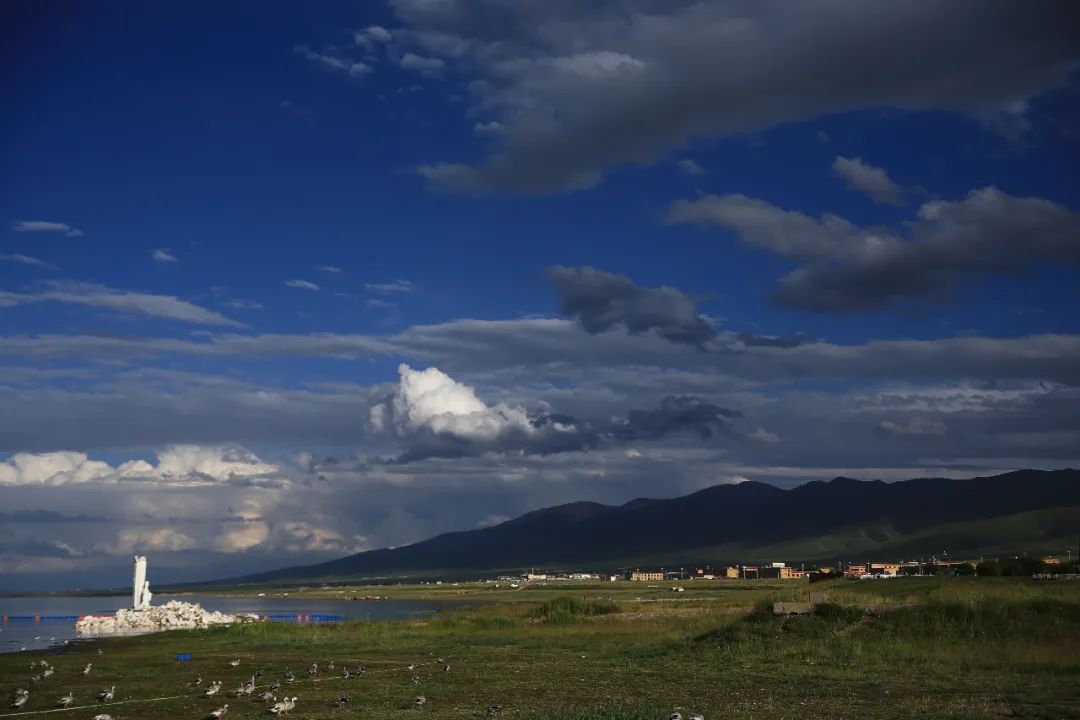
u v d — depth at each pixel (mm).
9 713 36344
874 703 35156
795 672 46281
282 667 55625
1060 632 52719
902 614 57219
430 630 90938
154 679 49531
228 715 34906
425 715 33844
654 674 47500
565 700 38000
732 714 32531
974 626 54312
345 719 33281
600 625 92062
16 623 157250
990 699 35625
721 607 111875
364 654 65125
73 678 50438
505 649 66688
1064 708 32719
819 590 88062
